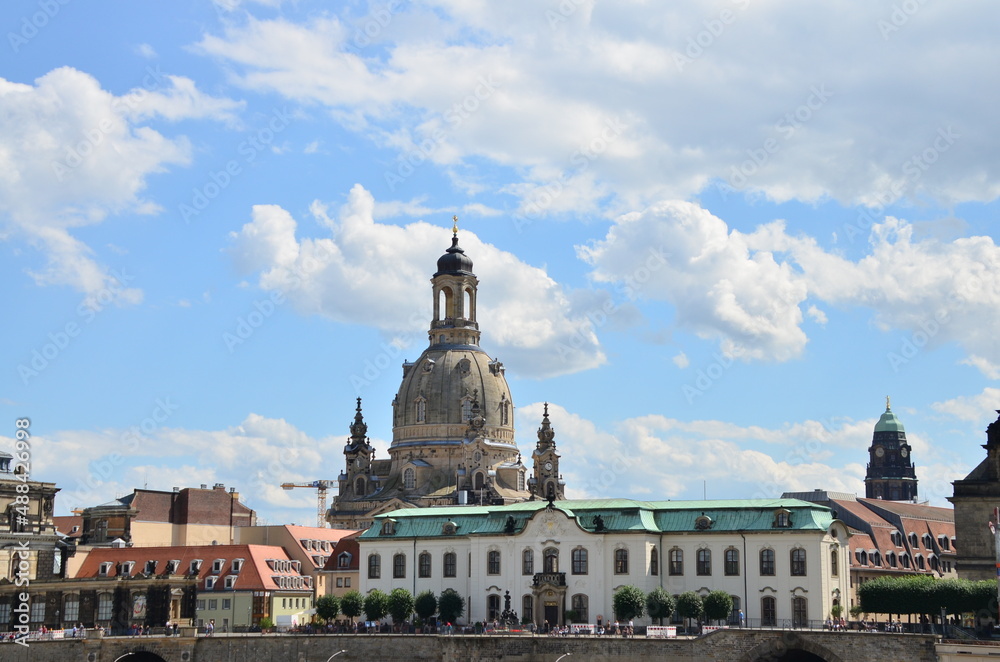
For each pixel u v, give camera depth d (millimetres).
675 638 168375
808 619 187000
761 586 191000
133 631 191375
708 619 188375
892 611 173625
